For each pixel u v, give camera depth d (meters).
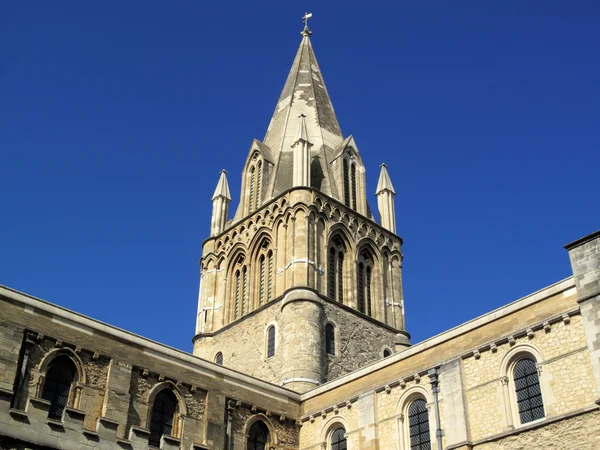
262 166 71.50
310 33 85.56
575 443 34.34
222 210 73.00
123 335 42.16
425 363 42.47
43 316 39.22
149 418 41.41
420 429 41.59
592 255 36.41
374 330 63.47
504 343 38.91
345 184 71.00
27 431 35.47
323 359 57.28
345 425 45.78
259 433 46.75
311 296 59.06
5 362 36.78
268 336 60.25
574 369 35.62
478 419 38.59
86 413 38.94
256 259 66.19
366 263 67.69
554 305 37.53
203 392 44.56
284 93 79.88
